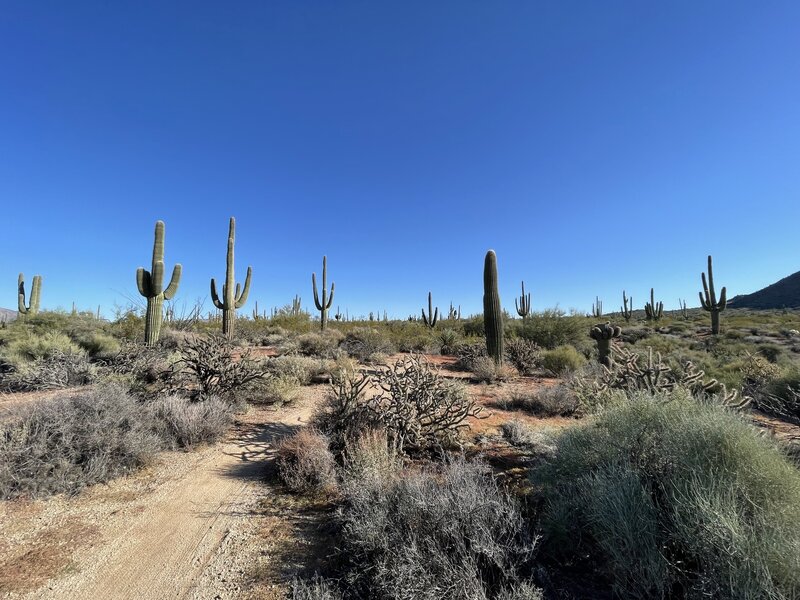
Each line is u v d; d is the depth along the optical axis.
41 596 2.82
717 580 2.29
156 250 12.39
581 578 2.78
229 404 7.47
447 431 5.62
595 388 6.13
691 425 3.26
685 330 29.41
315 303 24.31
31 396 7.72
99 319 19.36
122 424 5.43
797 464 3.22
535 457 4.87
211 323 22.45
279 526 3.73
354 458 4.57
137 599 2.80
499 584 2.60
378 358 14.18
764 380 9.12
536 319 19.38
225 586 2.91
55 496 4.23
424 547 2.76
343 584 2.83
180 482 4.71
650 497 2.85
